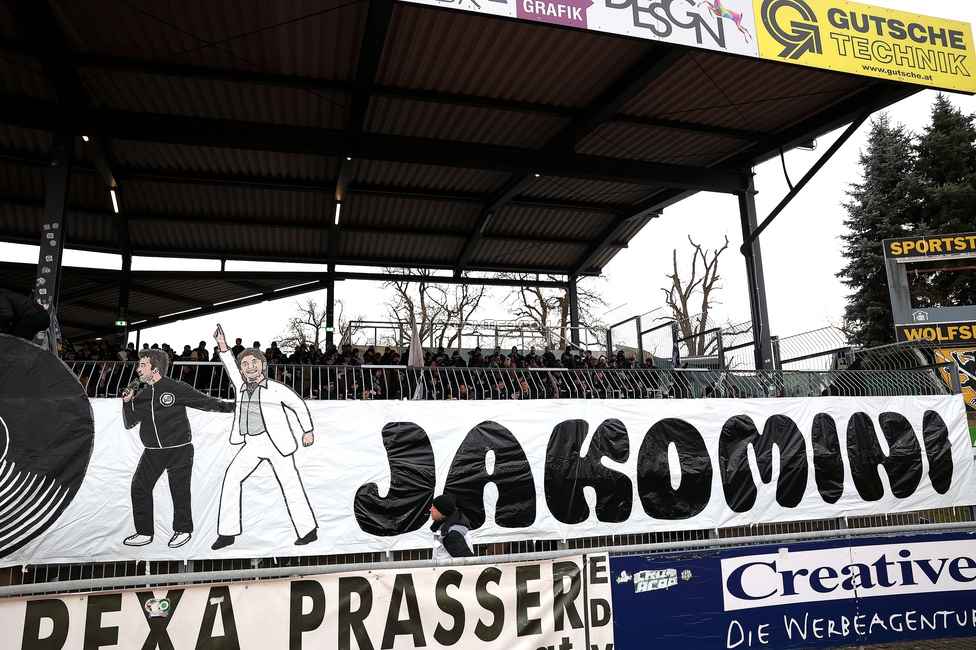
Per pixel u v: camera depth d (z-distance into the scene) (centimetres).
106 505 649
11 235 1642
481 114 1286
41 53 966
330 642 513
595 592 590
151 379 689
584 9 874
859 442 912
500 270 2097
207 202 1603
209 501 679
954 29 1113
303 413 727
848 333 3080
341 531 713
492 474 776
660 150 1484
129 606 475
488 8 823
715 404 872
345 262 1919
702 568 630
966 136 3014
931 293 2941
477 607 552
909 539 711
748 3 982
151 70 1058
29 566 641
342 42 1030
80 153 1365
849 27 1039
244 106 1220
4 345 647
